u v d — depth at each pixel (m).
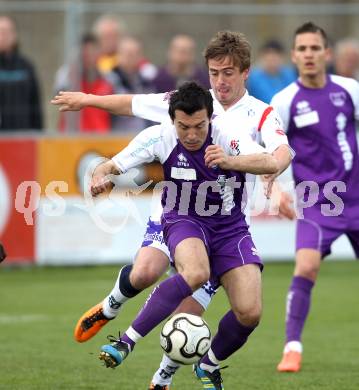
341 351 26.89
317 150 26.44
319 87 26.48
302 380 23.09
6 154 40.12
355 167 26.62
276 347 27.53
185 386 22.45
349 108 26.55
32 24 45.56
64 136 40.28
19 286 37.72
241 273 19.67
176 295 18.95
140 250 20.98
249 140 19.31
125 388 22.12
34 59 46.16
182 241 19.42
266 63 41.69
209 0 62.31
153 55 50.06
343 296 36.16
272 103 26.59
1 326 30.23
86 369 24.28
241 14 46.41
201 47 47.22
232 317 19.92
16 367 24.42
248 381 23.03
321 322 31.33
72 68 41.75
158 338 29.14
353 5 48.81
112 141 40.62
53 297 35.28
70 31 42.09
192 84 18.86
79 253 40.47
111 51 44.16
